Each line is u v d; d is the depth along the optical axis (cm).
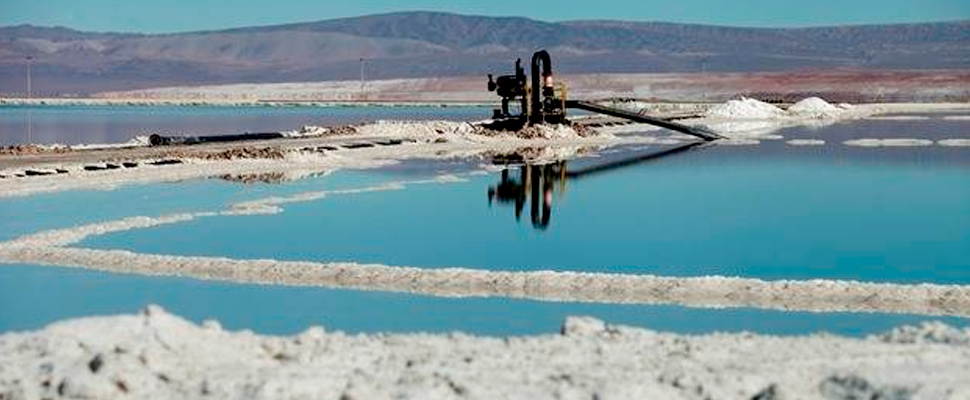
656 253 2798
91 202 3703
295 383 1095
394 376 1155
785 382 1115
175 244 2872
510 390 1101
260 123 11306
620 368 1195
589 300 2123
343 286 2272
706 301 2106
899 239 3050
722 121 10819
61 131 9469
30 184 4134
